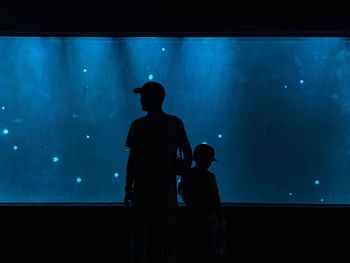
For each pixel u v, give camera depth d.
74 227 5.71
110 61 6.00
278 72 5.91
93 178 5.99
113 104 6.00
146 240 4.43
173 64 5.98
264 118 5.91
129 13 5.78
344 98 5.85
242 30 5.73
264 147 5.92
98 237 5.70
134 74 6.00
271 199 5.89
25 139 5.98
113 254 5.69
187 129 5.97
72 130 6.00
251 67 5.93
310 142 5.88
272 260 5.64
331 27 5.70
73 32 5.82
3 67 5.98
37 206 5.73
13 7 5.80
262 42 5.92
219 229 4.53
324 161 5.86
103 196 5.98
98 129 6.00
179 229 5.68
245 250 5.66
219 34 5.82
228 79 5.95
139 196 4.40
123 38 5.96
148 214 4.38
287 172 5.89
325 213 5.64
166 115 4.59
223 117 5.96
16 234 5.72
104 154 5.99
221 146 5.95
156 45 5.98
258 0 5.74
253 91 5.94
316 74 5.88
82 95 6.00
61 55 6.00
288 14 5.72
